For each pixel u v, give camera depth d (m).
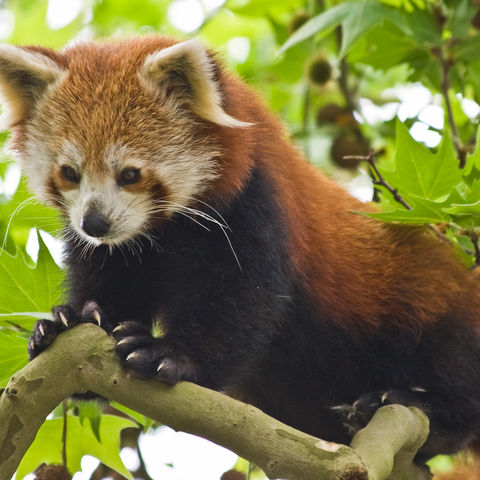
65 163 8.69
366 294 10.09
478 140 9.55
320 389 10.27
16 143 9.30
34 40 19.38
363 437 7.51
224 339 8.80
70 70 9.07
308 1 15.73
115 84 8.88
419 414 8.34
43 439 9.46
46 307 9.06
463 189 9.85
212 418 7.01
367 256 10.22
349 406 9.85
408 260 10.25
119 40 9.78
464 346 9.95
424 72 12.99
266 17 15.82
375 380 10.16
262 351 9.22
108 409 11.77
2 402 7.17
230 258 8.98
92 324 7.52
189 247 9.13
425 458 9.84
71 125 8.70
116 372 7.27
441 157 9.42
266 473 6.87
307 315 9.88
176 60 8.98
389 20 12.26
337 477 6.57
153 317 9.84
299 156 10.25
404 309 10.08
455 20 12.44
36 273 8.99
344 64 14.98
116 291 9.55
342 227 10.25
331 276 9.92
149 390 7.21
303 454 6.71
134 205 8.80
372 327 10.09
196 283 9.03
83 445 9.53
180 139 8.98
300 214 9.62
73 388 7.32
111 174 8.69
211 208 9.02
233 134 9.02
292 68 16.22
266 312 8.99
